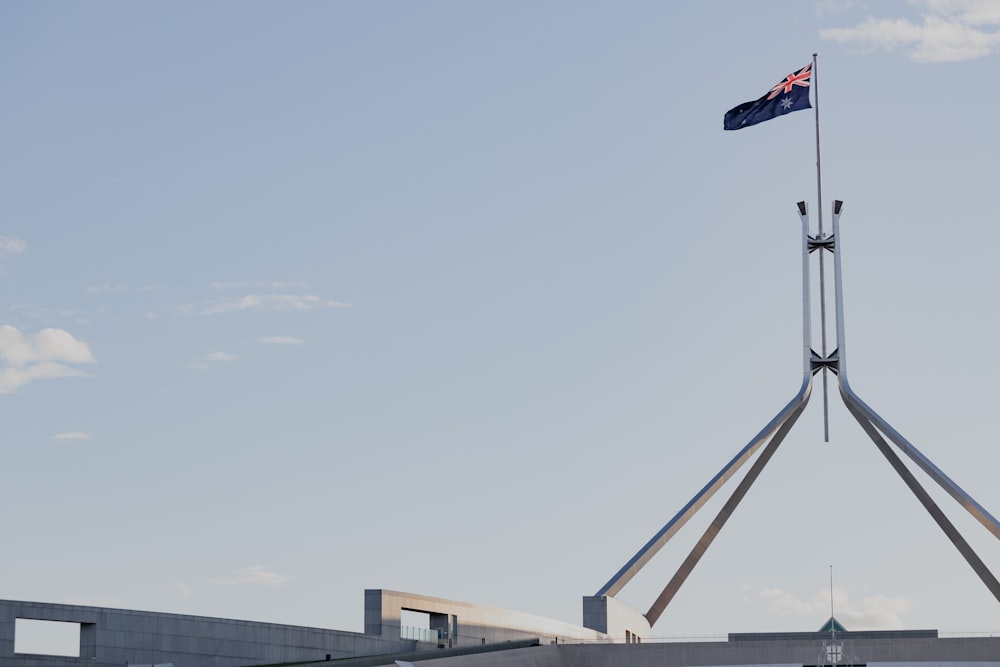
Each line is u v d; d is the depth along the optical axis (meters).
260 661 79.06
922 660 88.75
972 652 88.25
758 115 111.19
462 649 85.94
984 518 114.88
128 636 72.56
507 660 85.94
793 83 110.81
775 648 90.19
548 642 96.44
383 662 78.88
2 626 66.94
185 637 75.31
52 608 69.31
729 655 90.69
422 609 91.44
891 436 123.56
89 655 70.94
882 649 89.44
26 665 67.50
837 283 130.88
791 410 128.12
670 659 91.12
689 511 120.38
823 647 89.50
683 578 125.62
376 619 87.00
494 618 99.19
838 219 132.75
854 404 126.81
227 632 77.56
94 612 71.25
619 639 106.94
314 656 82.56
